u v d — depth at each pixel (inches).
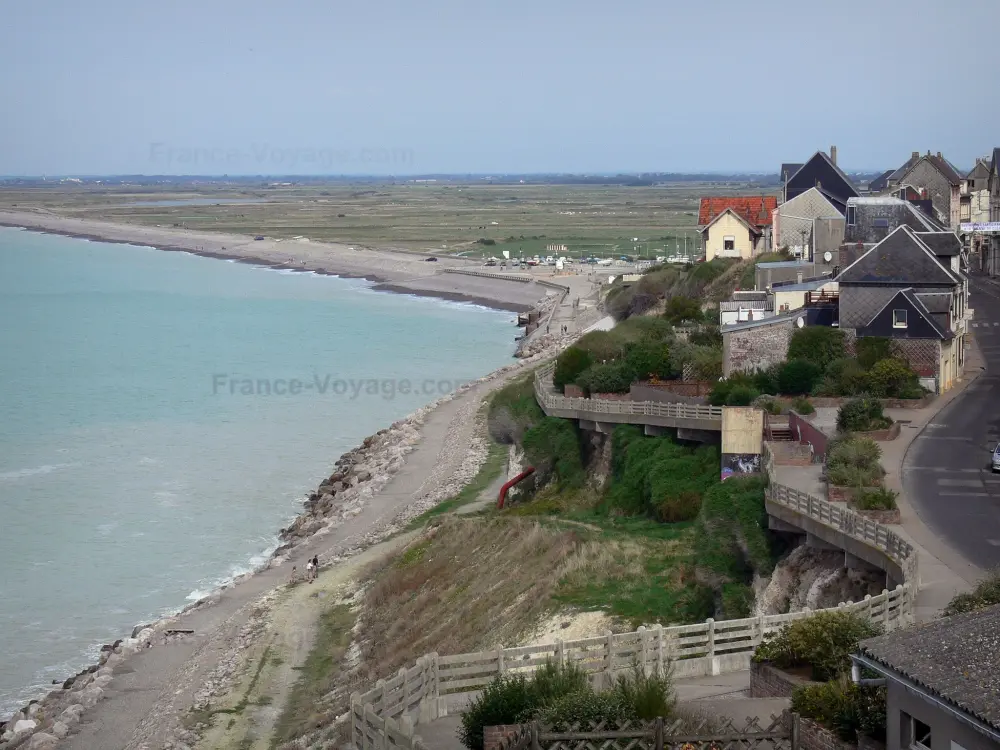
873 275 2906.0
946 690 783.7
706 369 3097.9
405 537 2881.4
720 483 2151.8
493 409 3887.8
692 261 6023.6
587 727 933.8
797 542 1889.8
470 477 3422.7
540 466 3110.2
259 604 2573.8
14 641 2519.7
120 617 2642.7
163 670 2265.0
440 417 4315.9
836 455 2105.1
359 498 3363.7
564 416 3097.9
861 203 3747.5
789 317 2982.3
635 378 3203.7
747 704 1074.7
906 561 1478.8
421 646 2041.1
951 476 2096.5
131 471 3865.7
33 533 3218.5
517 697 1067.9
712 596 1921.8
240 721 1972.2
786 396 2743.6
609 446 2886.3
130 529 3260.3
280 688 2103.8
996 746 748.6
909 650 842.8
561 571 2142.0
